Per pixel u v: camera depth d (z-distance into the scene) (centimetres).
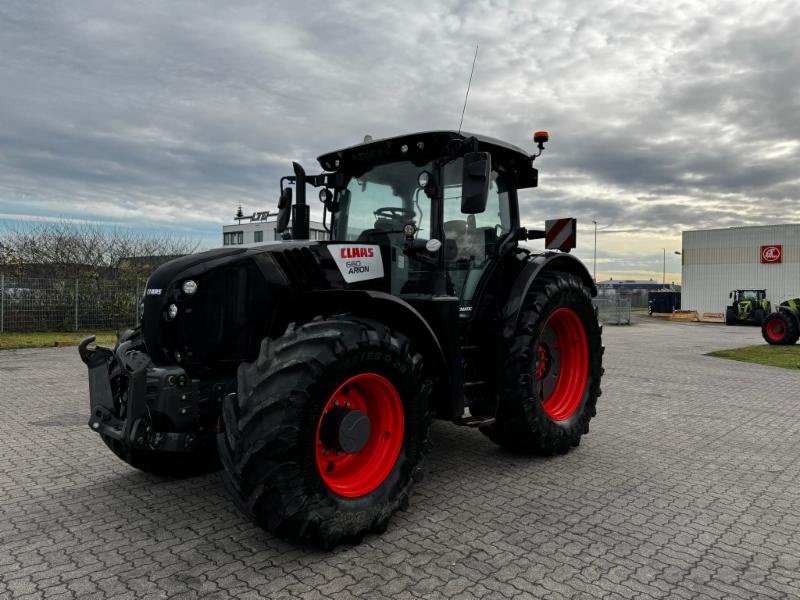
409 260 407
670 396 768
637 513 354
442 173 398
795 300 1620
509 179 483
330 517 288
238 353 334
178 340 321
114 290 1714
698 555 298
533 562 287
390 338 321
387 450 330
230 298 332
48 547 302
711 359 1236
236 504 291
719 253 3788
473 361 431
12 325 1552
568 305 477
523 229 490
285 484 276
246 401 279
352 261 377
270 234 3084
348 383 306
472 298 441
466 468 438
